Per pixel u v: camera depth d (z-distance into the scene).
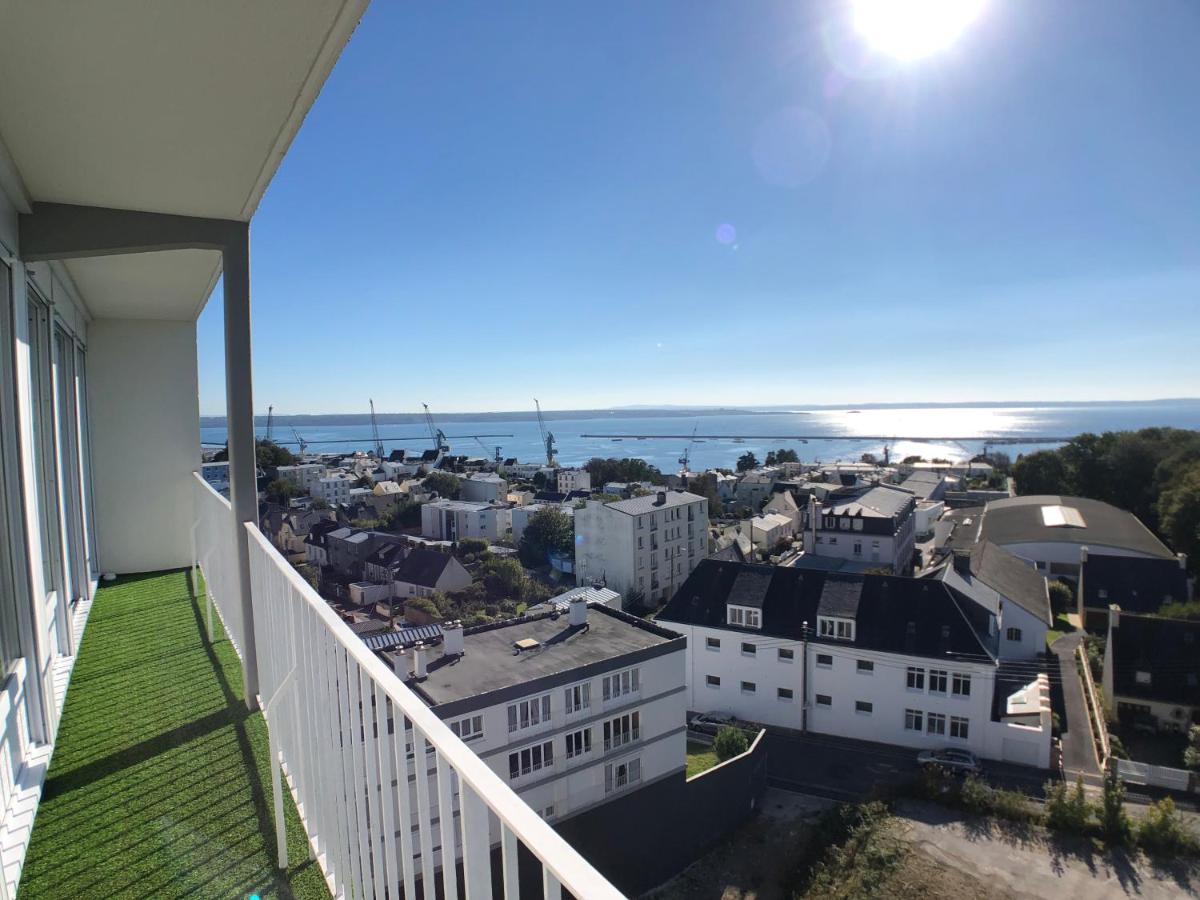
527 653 11.77
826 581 18.92
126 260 4.53
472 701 9.91
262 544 3.13
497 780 1.05
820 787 15.12
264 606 3.26
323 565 39.44
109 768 3.01
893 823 13.03
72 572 5.20
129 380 6.65
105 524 6.59
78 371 5.63
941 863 11.94
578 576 36.47
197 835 2.54
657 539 35.53
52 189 3.04
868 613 17.80
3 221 2.73
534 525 43.56
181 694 3.80
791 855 12.91
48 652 3.34
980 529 41.28
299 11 1.80
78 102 2.26
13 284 2.94
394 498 64.25
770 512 51.47
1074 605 30.08
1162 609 24.52
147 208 3.35
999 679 19.58
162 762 3.06
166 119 2.42
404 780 1.45
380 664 1.58
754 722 18.38
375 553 36.62
